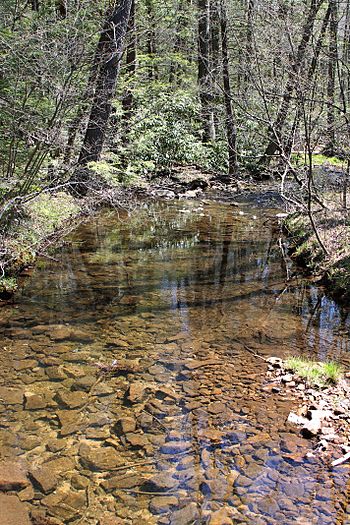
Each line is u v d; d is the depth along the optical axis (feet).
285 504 10.91
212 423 13.76
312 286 24.86
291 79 23.94
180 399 14.92
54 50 24.32
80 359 17.29
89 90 28.37
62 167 30.89
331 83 25.21
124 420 13.85
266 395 15.12
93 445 12.86
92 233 35.94
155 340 18.86
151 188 49.42
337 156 28.86
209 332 19.58
